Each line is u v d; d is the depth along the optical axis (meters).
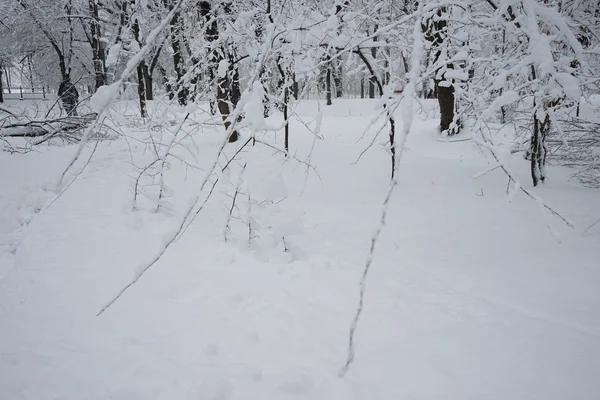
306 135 12.59
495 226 5.11
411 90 2.24
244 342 2.80
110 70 18.27
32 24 18.28
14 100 30.00
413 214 5.64
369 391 2.37
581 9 5.59
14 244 4.79
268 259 4.09
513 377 2.49
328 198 6.51
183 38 8.95
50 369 2.57
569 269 3.92
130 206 5.66
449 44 5.54
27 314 3.20
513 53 4.86
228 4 9.20
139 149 9.95
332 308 3.27
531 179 7.40
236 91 9.52
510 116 6.94
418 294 3.52
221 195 6.35
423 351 2.73
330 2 6.64
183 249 4.30
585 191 6.49
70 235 4.73
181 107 5.18
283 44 5.40
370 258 1.98
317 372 2.51
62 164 8.41
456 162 8.99
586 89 5.55
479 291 3.61
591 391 2.38
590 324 3.07
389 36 5.66
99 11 18.88
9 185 6.74
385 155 9.68
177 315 3.15
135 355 2.69
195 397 2.28
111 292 3.50
